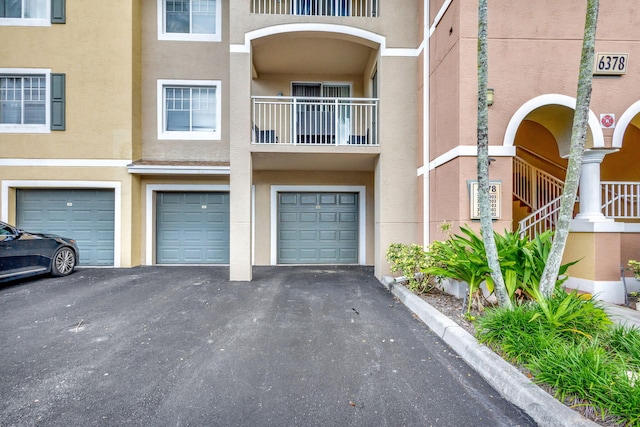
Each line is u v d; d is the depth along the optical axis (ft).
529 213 24.11
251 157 24.71
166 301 18.49
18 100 28.94
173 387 9.68
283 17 24.14
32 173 28.58
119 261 29.07
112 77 29.09
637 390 7.51
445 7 20.21
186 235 31.48
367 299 19.04
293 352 11.98
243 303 18.15
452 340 12.40
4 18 28.48
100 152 28.96
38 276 24.80
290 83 31.50
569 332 10.77
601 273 18.12
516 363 10.00
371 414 8.43
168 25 31.32
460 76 18.54
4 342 12.83
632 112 18.56
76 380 10.04
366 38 24.73
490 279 13.71
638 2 18.58
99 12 28.99
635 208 22.81
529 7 18.61
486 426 7.96
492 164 18.65
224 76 31.22
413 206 24.71
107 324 14.82
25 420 8.14
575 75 18.61
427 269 16.53
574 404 7.94
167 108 31.42
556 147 27.78
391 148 24.71
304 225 32.01
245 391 9.48
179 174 29.99
